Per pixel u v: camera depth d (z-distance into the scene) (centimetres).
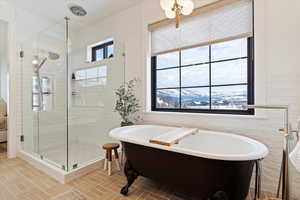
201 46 211
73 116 266
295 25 150
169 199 154
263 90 164
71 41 285
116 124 275
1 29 304
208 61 218
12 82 264
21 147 272
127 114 260
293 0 150
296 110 150
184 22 222
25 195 159
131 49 273
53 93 271
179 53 243
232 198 121
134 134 203
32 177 195
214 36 199
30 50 277
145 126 220
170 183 145
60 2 256
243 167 117
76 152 256
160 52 246
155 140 146
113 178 194
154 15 244
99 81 283
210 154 116
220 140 173
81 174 199
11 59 263
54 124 263
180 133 171
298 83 149
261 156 114
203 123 204
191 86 232
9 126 261
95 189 170
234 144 162
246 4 180
